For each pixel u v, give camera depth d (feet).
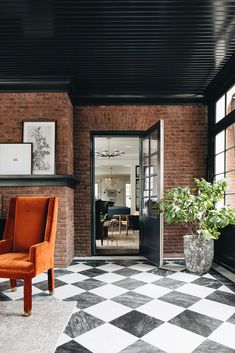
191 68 13.17
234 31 10.23
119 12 9.18
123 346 6.60
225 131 14.28
